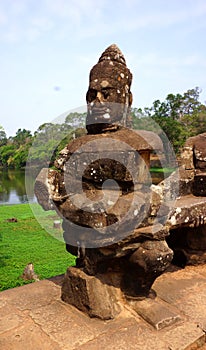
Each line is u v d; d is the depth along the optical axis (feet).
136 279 8.40
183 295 9.57
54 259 27.89
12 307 8.80
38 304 8.93
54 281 10.55
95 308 8.10
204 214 10.46
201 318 8.24
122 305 8.52
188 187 12.28
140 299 8.57
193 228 11.72
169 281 10.62
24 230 39.42
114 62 8.36
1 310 8.64
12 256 28.84
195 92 76.79
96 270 8.41
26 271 23.21
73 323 7.93
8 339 7.34
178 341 7.20
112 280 8.67
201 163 12.27
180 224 9.73
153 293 9.46
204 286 10.25
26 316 8.32
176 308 8.77
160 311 8.11
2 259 27.89
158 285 10.25
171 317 7.95
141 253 7.75
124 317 8.16
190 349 7.13
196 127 57.00
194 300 9.27
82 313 8.37
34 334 7.52
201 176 12.01
